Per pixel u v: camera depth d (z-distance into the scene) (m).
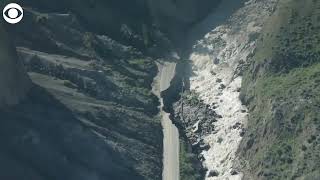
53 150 90.31
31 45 109.88
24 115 92.25
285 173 89.38
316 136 90.25
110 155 94.44
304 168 87.69
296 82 101.19
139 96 111.75
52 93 99.06
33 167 87.62
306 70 103.81
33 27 111.75
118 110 104.50
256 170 93.69
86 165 91.31
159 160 100.25
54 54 111.25
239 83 114.62
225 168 99.19
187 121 109.75
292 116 95.44
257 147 97.25
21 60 101.25
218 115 109.38
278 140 94.50
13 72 94.00
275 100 99.25
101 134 96.75
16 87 94.25
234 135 103.62
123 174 93.19
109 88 108.69
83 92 104.69
